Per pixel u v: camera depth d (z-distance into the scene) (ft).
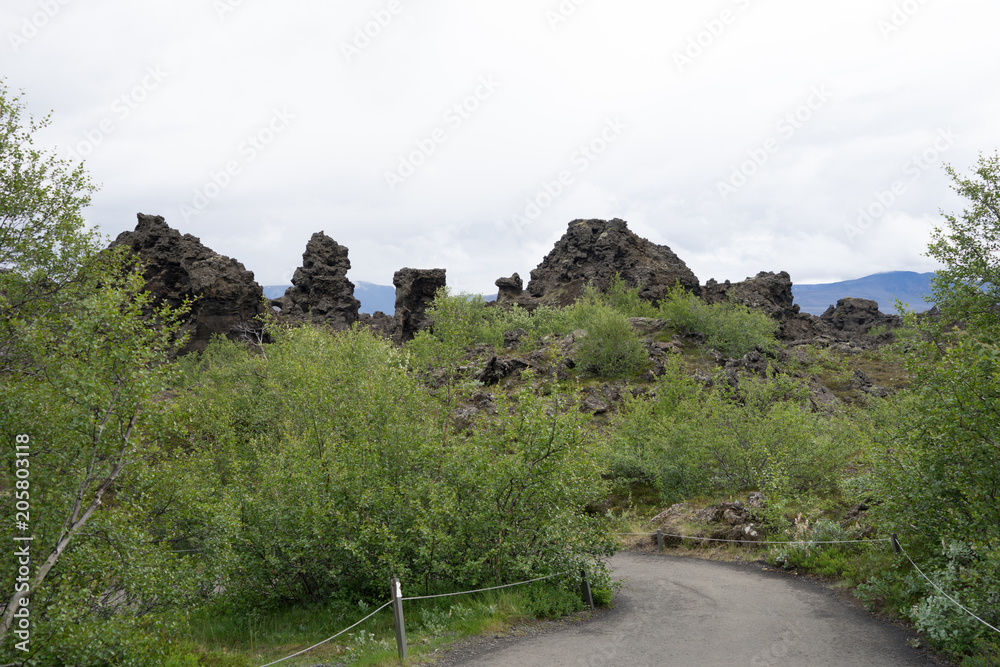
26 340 27.50
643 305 237.04
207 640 34.09
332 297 244.63
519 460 37.78
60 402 25.29
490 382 135.33
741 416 75.20
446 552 36.83
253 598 38.83
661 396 105.60
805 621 33.71
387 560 36.04
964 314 43.50
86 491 26.07
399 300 264.11
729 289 280.31
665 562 54.85
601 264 286.66
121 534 26.11
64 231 38.34
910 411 32.30
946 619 27.53
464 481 39.01
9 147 39.73
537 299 288.30
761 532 55.01
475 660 27.96
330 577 37.99
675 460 77.15
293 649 31.53
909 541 34.86
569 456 39.06
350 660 28.76
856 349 210.38
